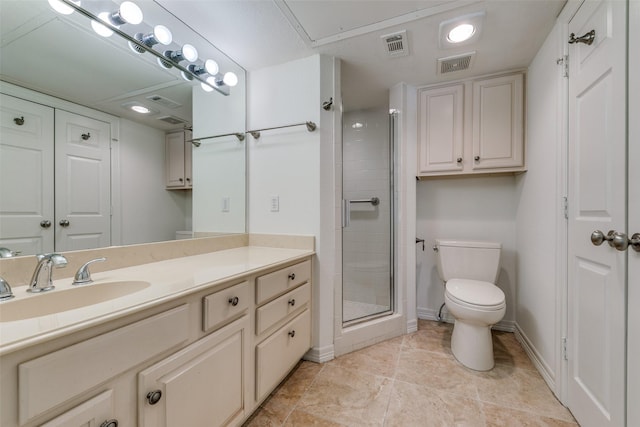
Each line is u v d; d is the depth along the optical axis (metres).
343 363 1.72
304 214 1.77
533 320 1.73
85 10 1.08
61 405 0.57
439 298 2.41
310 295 1.69
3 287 0.77
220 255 1.55
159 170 1.46
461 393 1.42
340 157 1.84
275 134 1.85
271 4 1.30
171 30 1.46
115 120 1.26
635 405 0.86
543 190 1.57
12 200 0.92
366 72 1.96
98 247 1.17
